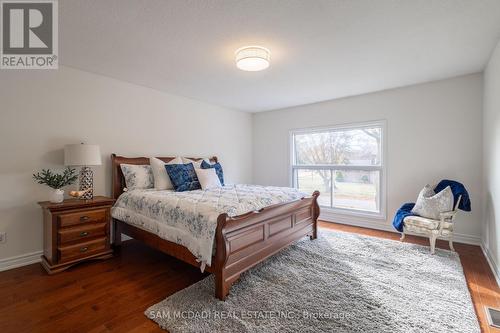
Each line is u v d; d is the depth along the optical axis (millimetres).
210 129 4613
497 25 2002
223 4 1717
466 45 2361
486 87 2857
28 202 2592
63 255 2420
